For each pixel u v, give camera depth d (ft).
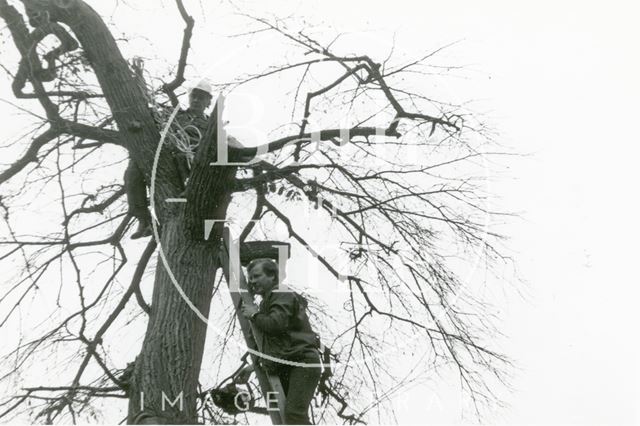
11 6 25.58
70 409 24.26
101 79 26.37
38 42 25.89
